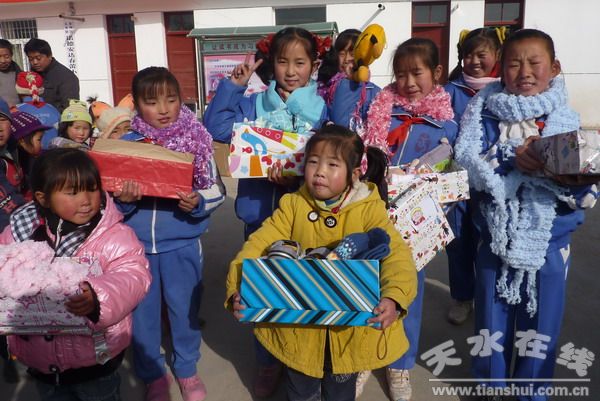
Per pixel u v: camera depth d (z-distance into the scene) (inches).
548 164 79.0
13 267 66.1
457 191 90.5
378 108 100.7
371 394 102.5
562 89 87.7
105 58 455.2
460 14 403.5
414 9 416.5
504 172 88.6
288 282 66.3
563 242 88.7
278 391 103.8
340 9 416.5
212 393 104.1
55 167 70.0
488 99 92.7
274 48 96.9
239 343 123.5
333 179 72.7
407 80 99.7
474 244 122.0
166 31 449.7
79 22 451.2
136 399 103.5
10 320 67.9
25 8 451.2
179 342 101.9
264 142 91.9
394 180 89.8
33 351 72.8
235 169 92.5
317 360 73.2
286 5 421.1
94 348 72.7
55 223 74.8
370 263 63.7
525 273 89.2
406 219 85.8
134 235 78.4
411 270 68.5
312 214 77.7
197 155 92.9
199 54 391.5
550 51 86.7
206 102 399.9
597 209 224.1
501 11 407.8
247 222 102.5
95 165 73.5
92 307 67.4
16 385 107.5
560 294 89.5
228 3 428.5
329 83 109.9
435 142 99.7
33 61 221.1
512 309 93.6
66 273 66.3
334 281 64.8
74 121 146.5
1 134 105.0
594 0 386.0
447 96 102.3
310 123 97.3
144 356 99.7
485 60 129.5
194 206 92.0
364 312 64.1
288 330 73.7
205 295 149.6
